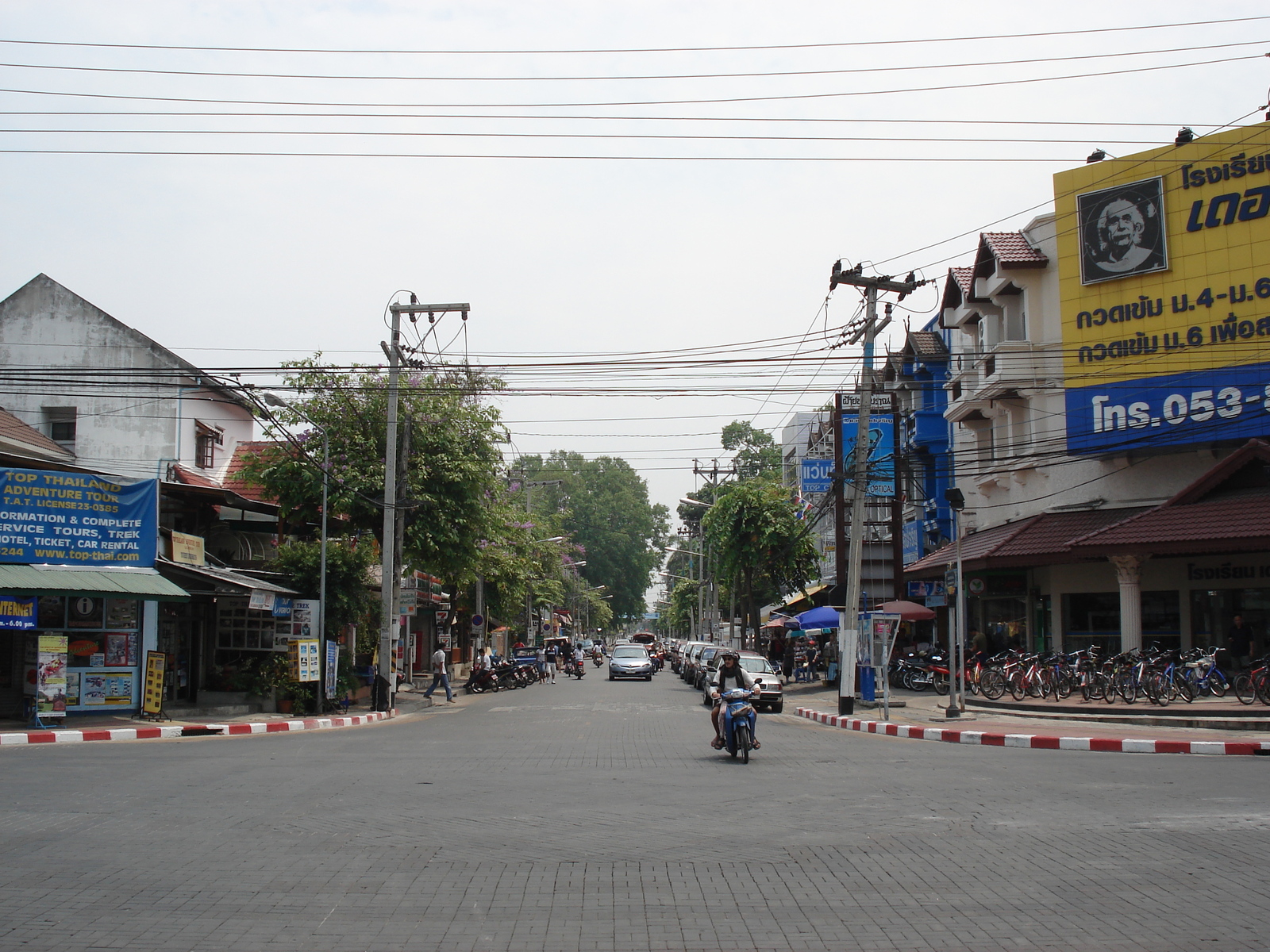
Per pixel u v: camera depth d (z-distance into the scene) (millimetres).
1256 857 8375
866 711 26359
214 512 29250
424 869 8016
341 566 27578
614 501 99375
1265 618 25109
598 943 6203
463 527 31656
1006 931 6426
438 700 34094
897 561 35031
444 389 29453
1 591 19062
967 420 33938
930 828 9688
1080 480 28281
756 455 77875
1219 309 25219
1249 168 25031
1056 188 27875
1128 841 9023
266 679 25750
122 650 22203
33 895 7184
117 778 12836
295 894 7273
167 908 6883
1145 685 21984
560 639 66250
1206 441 25062
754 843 9047
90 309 31031
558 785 12688
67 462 27609
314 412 30297
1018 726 21000
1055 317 28969
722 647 40375
